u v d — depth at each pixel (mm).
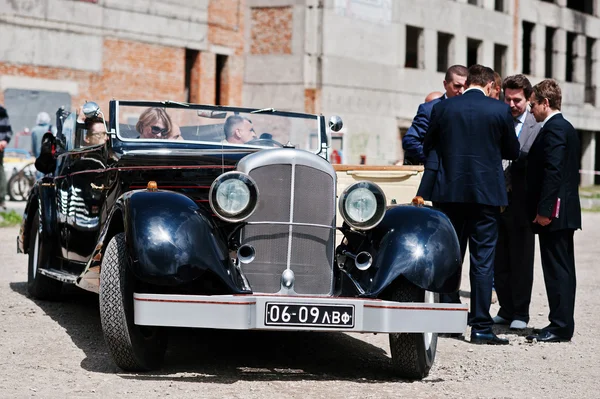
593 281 10914
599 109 46469
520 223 7758
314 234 5613
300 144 7285
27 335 6637
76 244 7527
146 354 5473
